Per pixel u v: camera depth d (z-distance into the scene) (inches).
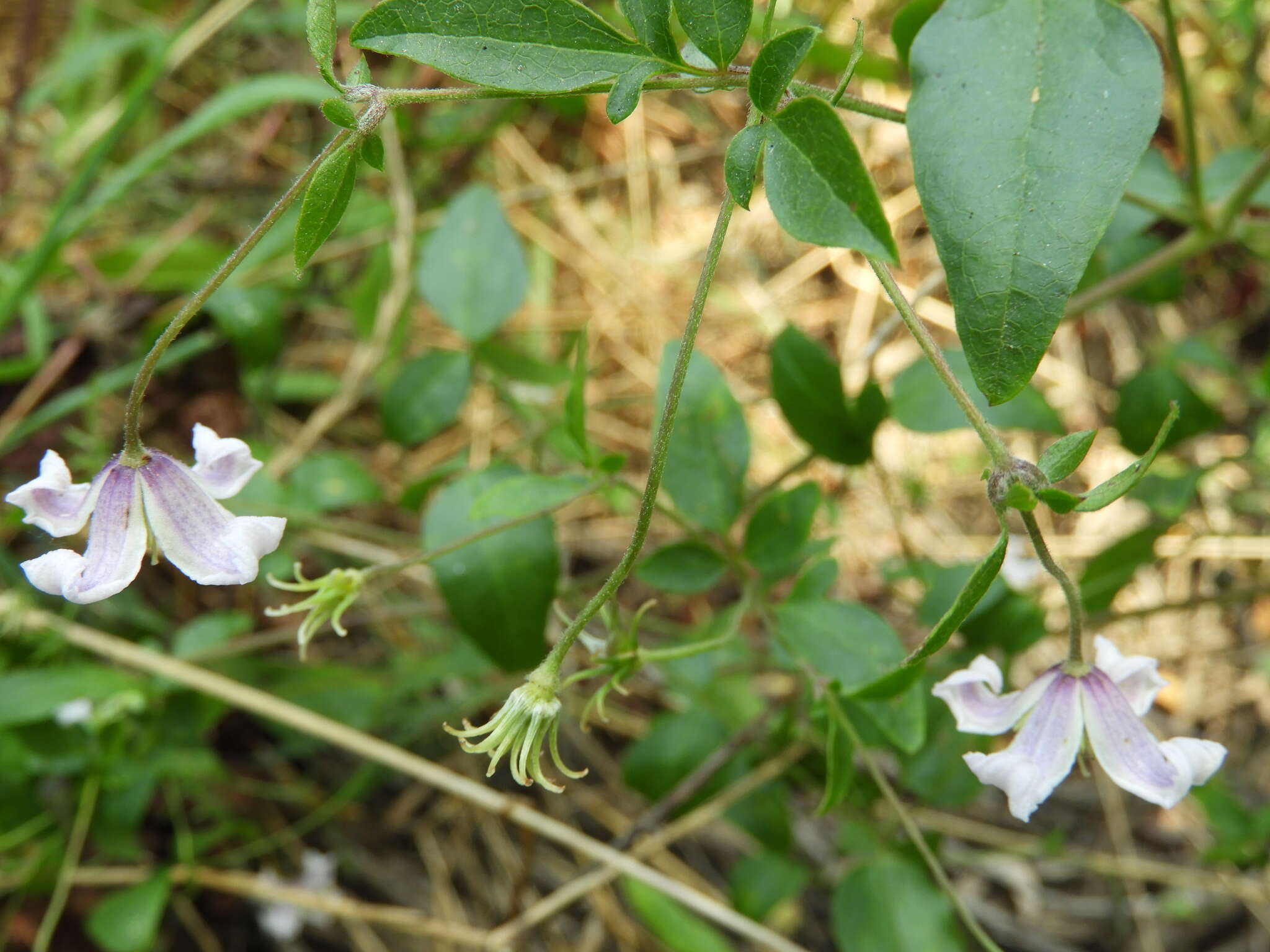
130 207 16.5
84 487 6.6
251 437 15.4
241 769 14.0
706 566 9.0
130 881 11.9
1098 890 14.7
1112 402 17.5
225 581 6.5
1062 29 5.9
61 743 11.4
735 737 11.3
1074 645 6.8
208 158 17.0
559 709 6.5
